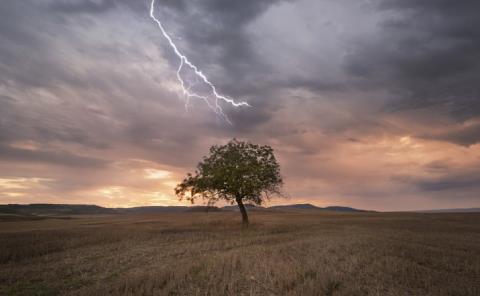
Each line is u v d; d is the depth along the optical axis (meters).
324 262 15.30
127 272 14.12
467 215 79.62
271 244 22.75
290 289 10.82
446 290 10.93
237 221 54.75
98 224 53.31
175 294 10.71
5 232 34.84
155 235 29.03
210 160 43.53
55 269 14.86
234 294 10.54
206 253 18.72
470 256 17.92
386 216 77.00
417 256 17.36
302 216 78.75
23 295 11.16
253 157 43.25
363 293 10.59
